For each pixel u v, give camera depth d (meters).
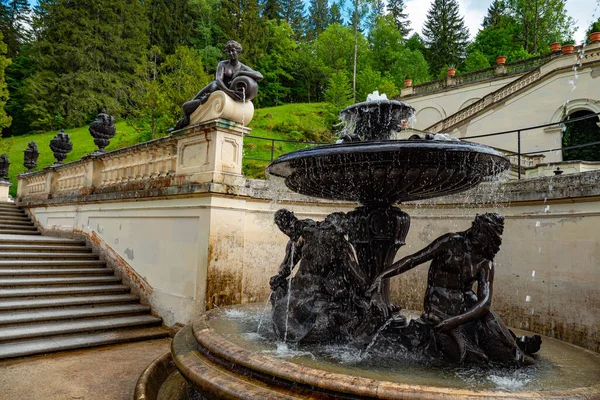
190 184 6.50
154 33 49.50
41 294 6.91
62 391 4.11
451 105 29.31
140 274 7.72
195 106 6.80
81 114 40.22
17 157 31.53
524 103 21.75
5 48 25.92
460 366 3.01
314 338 3.41
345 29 50.53
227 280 6.34
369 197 3.71
